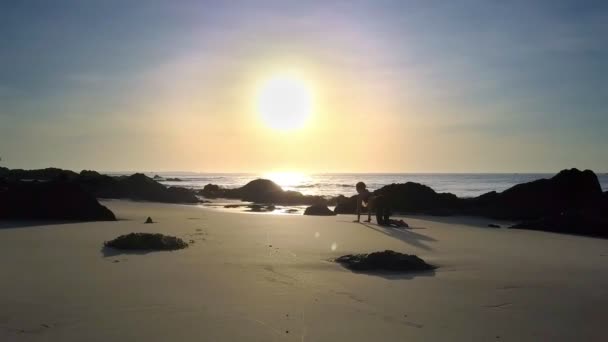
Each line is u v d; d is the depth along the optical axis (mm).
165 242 11172
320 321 6070
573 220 16516
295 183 97875
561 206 23453
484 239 14203
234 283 7895
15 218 17281
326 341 5398
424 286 7945
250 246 11766
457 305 6887
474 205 25812
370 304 6852
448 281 8336
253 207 27422
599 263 10281
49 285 7504
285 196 36000
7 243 11617
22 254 10109
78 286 7465
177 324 5836
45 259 9578
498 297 7348
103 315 6102
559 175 24703
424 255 11070
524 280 8500
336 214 24031
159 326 5746
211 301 6816
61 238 12531
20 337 5309
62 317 5992
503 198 24594
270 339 5418
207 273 8578
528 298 7328
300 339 5441
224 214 21562
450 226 18109
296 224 17344
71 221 17156
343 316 6285
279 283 7965
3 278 7934
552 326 6070
